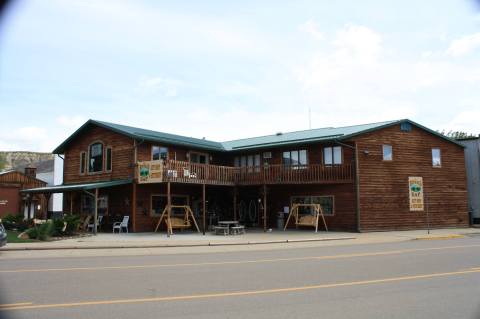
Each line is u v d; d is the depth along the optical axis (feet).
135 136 88.48
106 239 71.36
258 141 109.29
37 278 32.32
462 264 40.14
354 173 89.51
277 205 102.12
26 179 135.03
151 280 31.55
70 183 105.50
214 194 106.93
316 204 90.48
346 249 56.90
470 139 113.19
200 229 99.14
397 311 22.54
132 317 21.22
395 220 92.43
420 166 97.71
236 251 55.93
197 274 34.37
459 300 25.11
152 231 90.94
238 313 22.04
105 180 95.86
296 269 37.17
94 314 21.77
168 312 22.21
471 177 112.16
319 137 94.22
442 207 99.45
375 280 31.55
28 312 22.15
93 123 97.81
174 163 84.17
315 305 23.79
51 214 129.80
